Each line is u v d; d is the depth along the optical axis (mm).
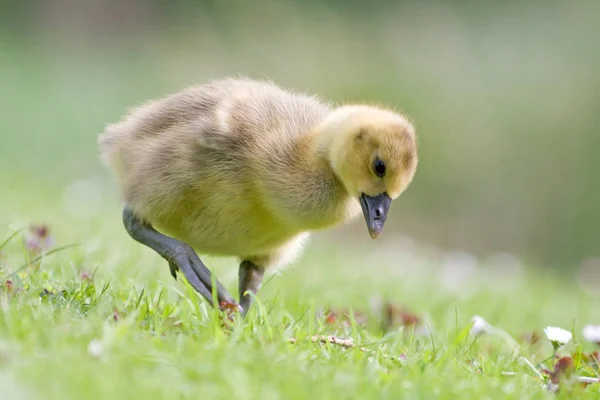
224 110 9148
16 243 11969
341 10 35875
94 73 33125
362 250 20078
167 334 7234
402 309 11602
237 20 35438
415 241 27344
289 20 35000
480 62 31312
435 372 7270
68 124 27906
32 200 17219
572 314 14969
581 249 27844
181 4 37406
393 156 8906
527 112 29328
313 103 10133
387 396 6465
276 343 7258
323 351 7500
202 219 9164
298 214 8992
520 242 27969
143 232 9312
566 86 29953
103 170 23375
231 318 8148
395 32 33844
